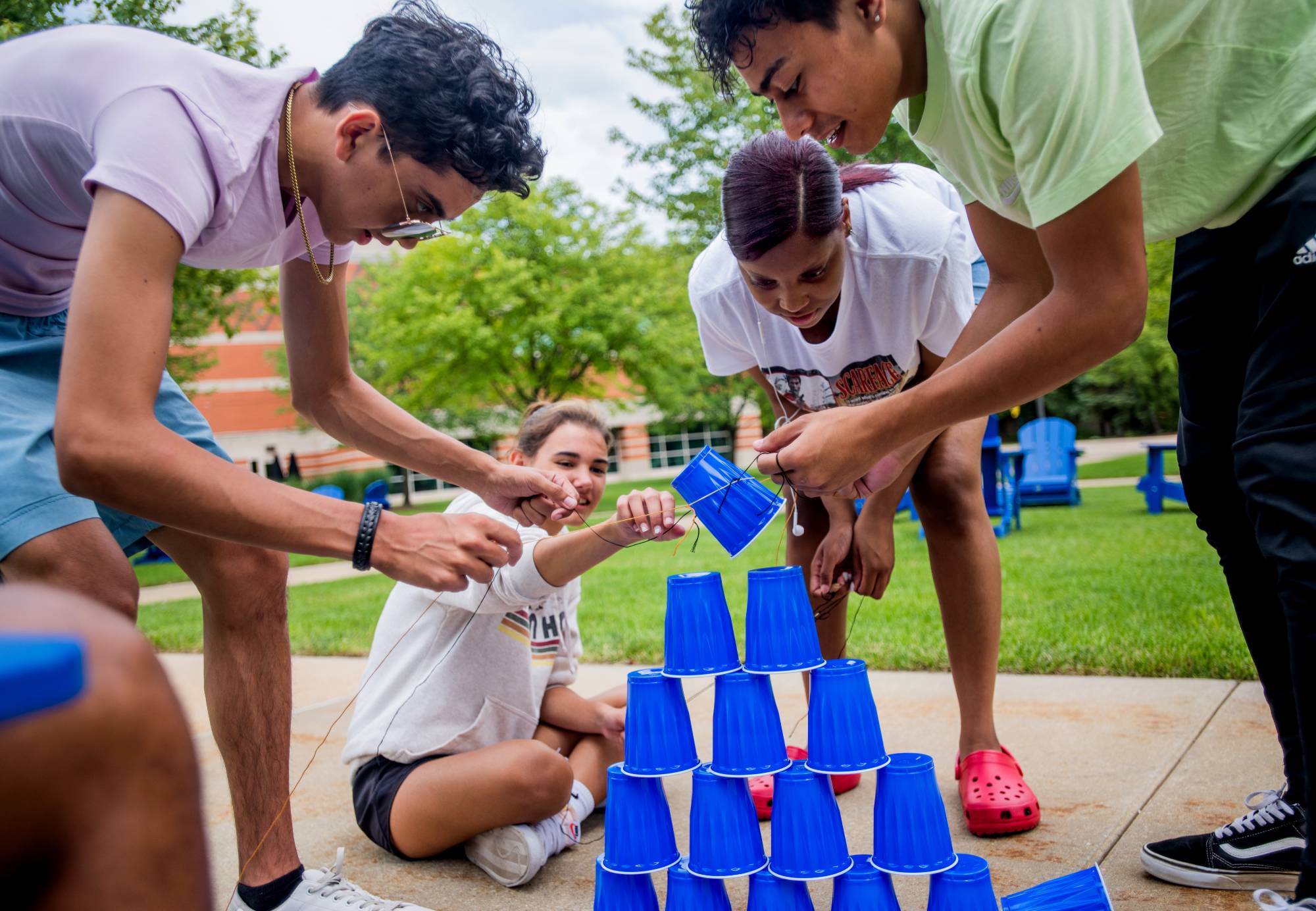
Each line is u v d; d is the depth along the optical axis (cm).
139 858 43
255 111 161
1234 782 224
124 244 140
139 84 150
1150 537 705
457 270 1900
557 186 1983
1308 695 136
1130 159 131
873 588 239
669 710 167
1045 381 144
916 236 224
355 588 844
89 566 154
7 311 173
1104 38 133
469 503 250
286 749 188
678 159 1295
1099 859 195
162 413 186
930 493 229
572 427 265
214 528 144
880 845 157
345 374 217
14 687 38
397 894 205
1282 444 139
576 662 272
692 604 168
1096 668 331
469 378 1998
